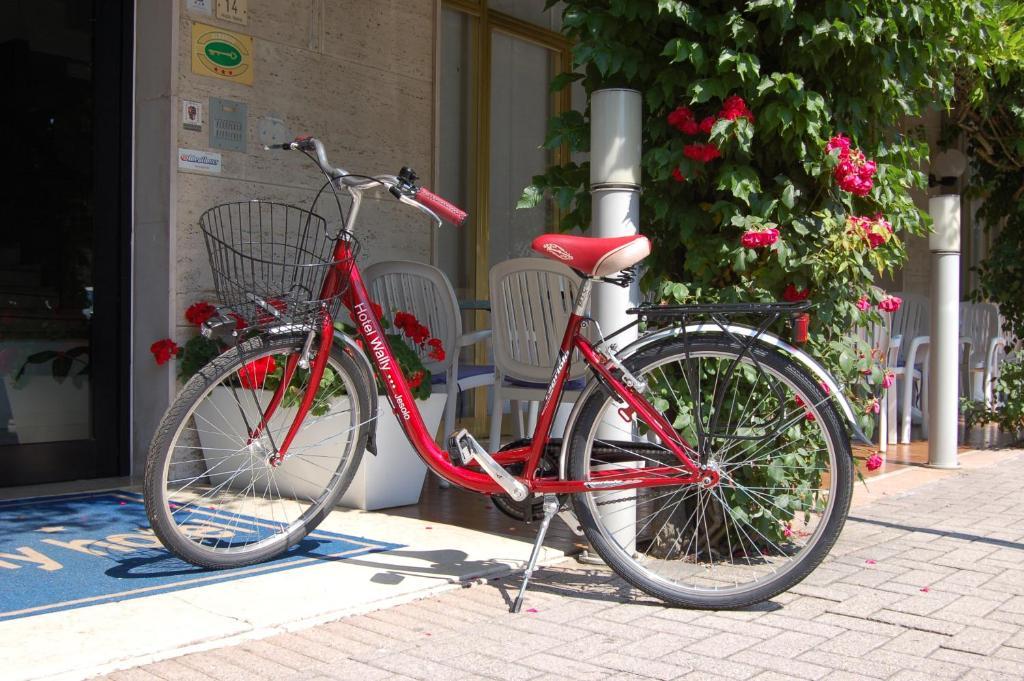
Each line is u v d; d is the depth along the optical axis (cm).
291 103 493
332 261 302
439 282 453
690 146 317
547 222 727
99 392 453
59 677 208
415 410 297
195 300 453
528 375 395
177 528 284
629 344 290
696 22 313
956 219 557
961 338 778
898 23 333
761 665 229
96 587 275
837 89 338
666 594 276
